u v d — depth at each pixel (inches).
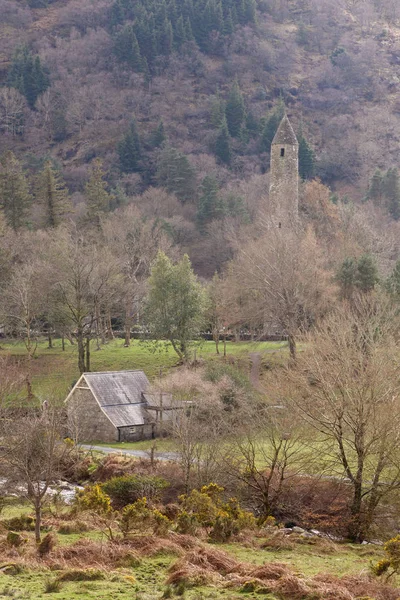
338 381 1545.3
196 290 3193.9
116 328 4124.0
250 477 1612.9
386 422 1451.8
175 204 6131.9
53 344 3671.3
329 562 1148.5
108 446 2326.5
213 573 958.4
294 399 1626.5
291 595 879.1
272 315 3058.6
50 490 1690.5
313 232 3705.7
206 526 1311.5
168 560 1029.2
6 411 1972.2
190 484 1614.2
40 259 3412.9
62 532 1236.5
